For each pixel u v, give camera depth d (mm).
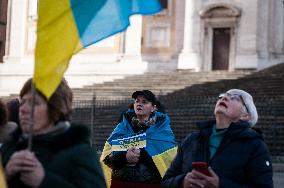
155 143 6918
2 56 38781
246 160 5086
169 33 35688
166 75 30844
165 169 6832
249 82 25047
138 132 6996
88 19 4211
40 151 3916
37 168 3699
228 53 34031
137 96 7023
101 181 3914
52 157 3906
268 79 24828
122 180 6887
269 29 33094
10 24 38281
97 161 3994
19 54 37750
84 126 3998
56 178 3730
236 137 5148
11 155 4070
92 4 4238
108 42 36156
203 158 5219
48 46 3971
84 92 28469
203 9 34219
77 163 3877
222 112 5266
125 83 30234
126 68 35344
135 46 35562
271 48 33094
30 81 4102
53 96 4004
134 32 35625
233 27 33812
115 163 6914
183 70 33969
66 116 4074
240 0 33562
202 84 26781
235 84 25312
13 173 3715
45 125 4008
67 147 3920
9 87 37250
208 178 4785
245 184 5094
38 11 3967
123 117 7258
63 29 4070
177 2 35750
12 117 6008
